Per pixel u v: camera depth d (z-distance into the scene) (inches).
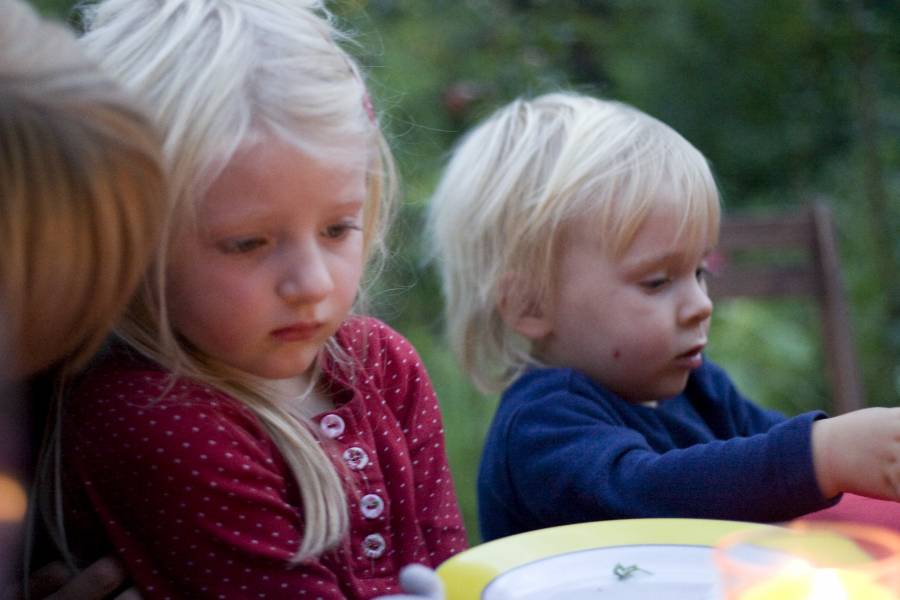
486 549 39.3
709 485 49.8
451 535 52.8
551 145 63.4
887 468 46.2
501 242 63.9
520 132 65.3
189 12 41.9
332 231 41.4
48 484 41.3
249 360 41.1
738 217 110.7
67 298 29.7
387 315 83.0
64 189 27.9
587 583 37.4
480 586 36.6
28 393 39.3
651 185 59.7
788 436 48.3
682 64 179.9
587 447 55.4
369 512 47.1
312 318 40.6
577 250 61.2
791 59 176.1
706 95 179.8
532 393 60.1
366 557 46.5
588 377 61.7
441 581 34.6
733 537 38.6
